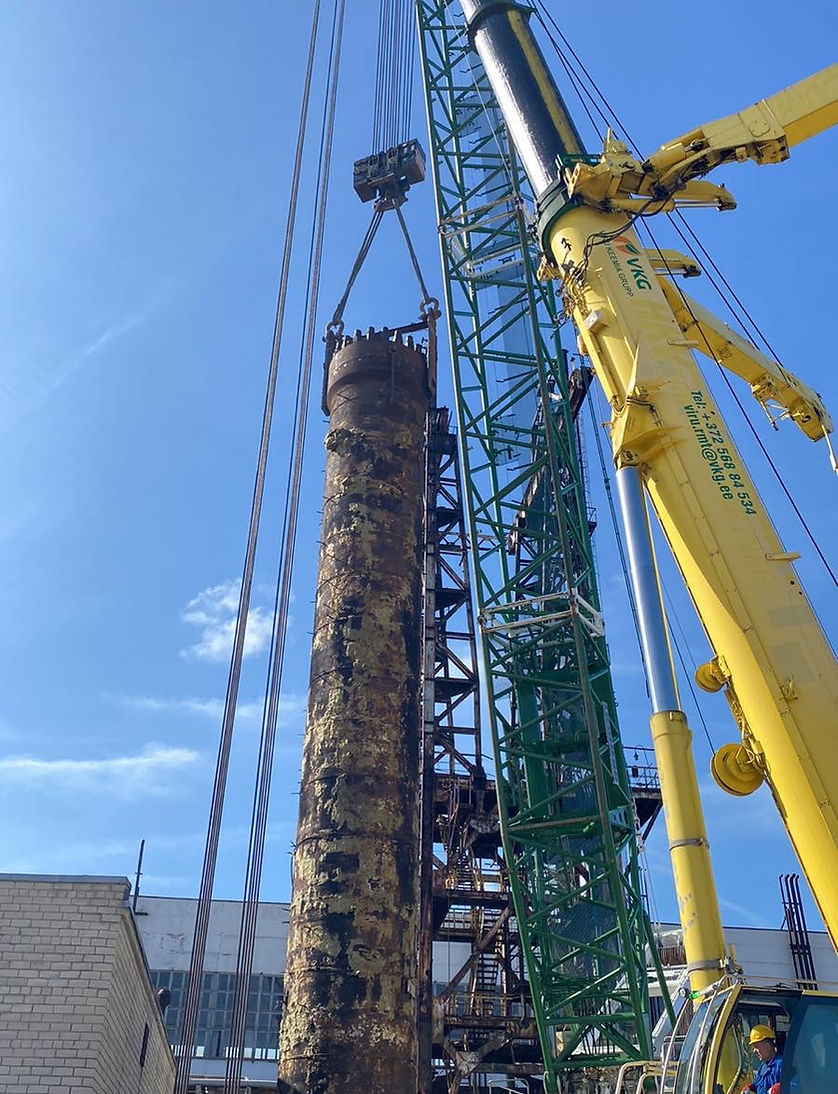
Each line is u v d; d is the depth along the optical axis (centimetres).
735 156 1734
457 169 3322
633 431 1519
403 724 2570
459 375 3039
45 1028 1473
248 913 1711
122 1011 1639
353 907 2308
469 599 3875
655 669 1457
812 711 1252
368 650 2602
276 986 5412
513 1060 3161
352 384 3014
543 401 2848
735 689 1331
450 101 3438
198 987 1572
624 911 2344
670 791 1414
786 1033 1188
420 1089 2969
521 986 3338
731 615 1342
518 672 2764
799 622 1315
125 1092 1773
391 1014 2242
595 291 1714
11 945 1529
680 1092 1195
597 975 2467
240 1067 1625
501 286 3138
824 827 1196
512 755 2628
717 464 1462
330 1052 2167
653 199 1778
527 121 2178
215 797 1680
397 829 2439
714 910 1347
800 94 1725
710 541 1400
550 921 2622
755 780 1327
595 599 2861
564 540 2722
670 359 1588
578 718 2822
